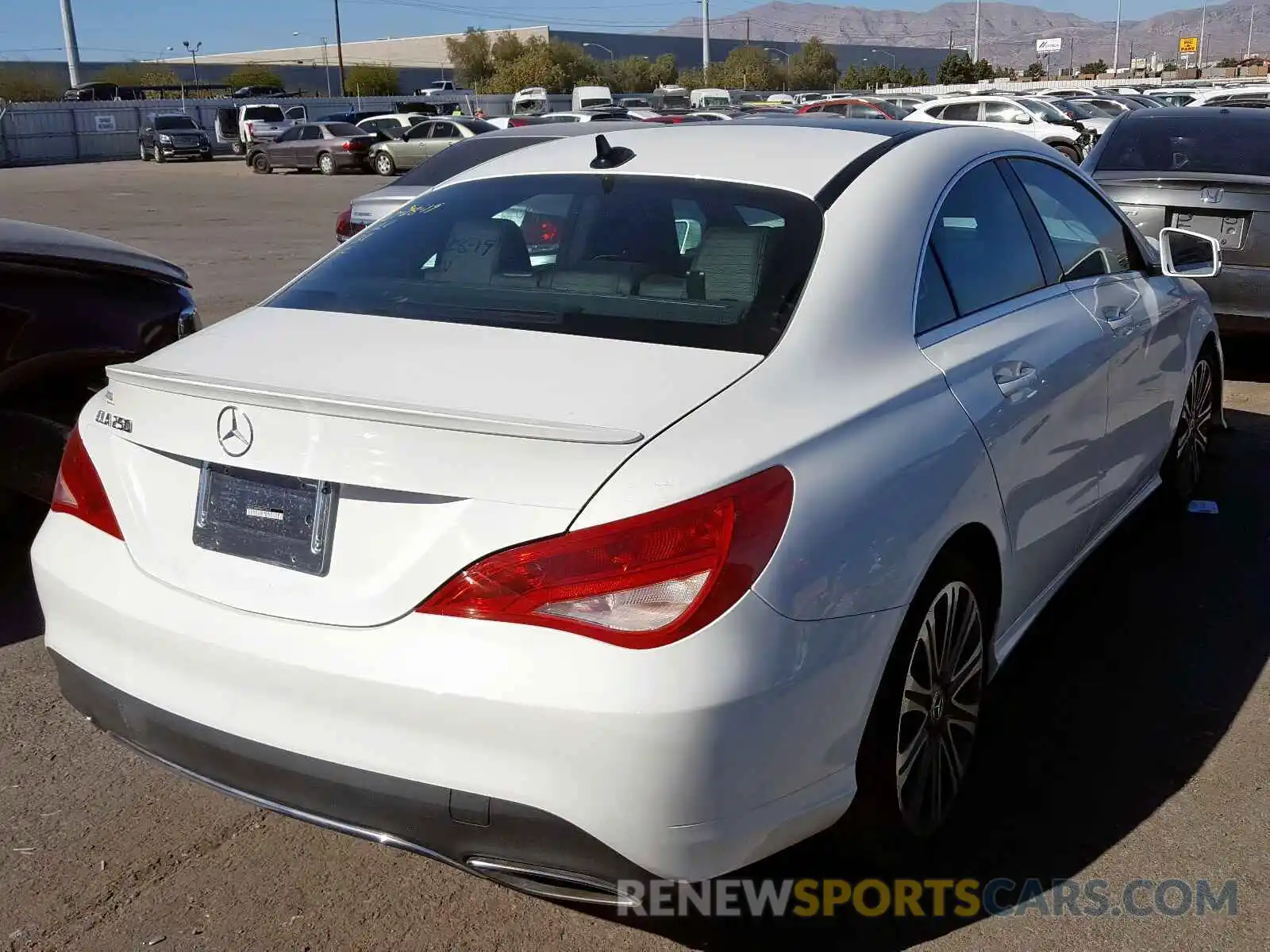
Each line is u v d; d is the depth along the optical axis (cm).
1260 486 564
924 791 280
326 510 229
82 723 359
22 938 262
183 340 288
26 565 484
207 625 237
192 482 248
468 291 289
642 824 210
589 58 8938
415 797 219
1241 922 267
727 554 212
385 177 3272
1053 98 3106
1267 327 705
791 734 222
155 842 299
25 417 444
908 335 281
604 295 277
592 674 207
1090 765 331
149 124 4388
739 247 282
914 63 14100
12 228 470
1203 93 2456
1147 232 717
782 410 239
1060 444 333
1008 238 346
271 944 261
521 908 274
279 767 231
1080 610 431
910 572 248
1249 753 337
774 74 9919
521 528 212
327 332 275
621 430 219
